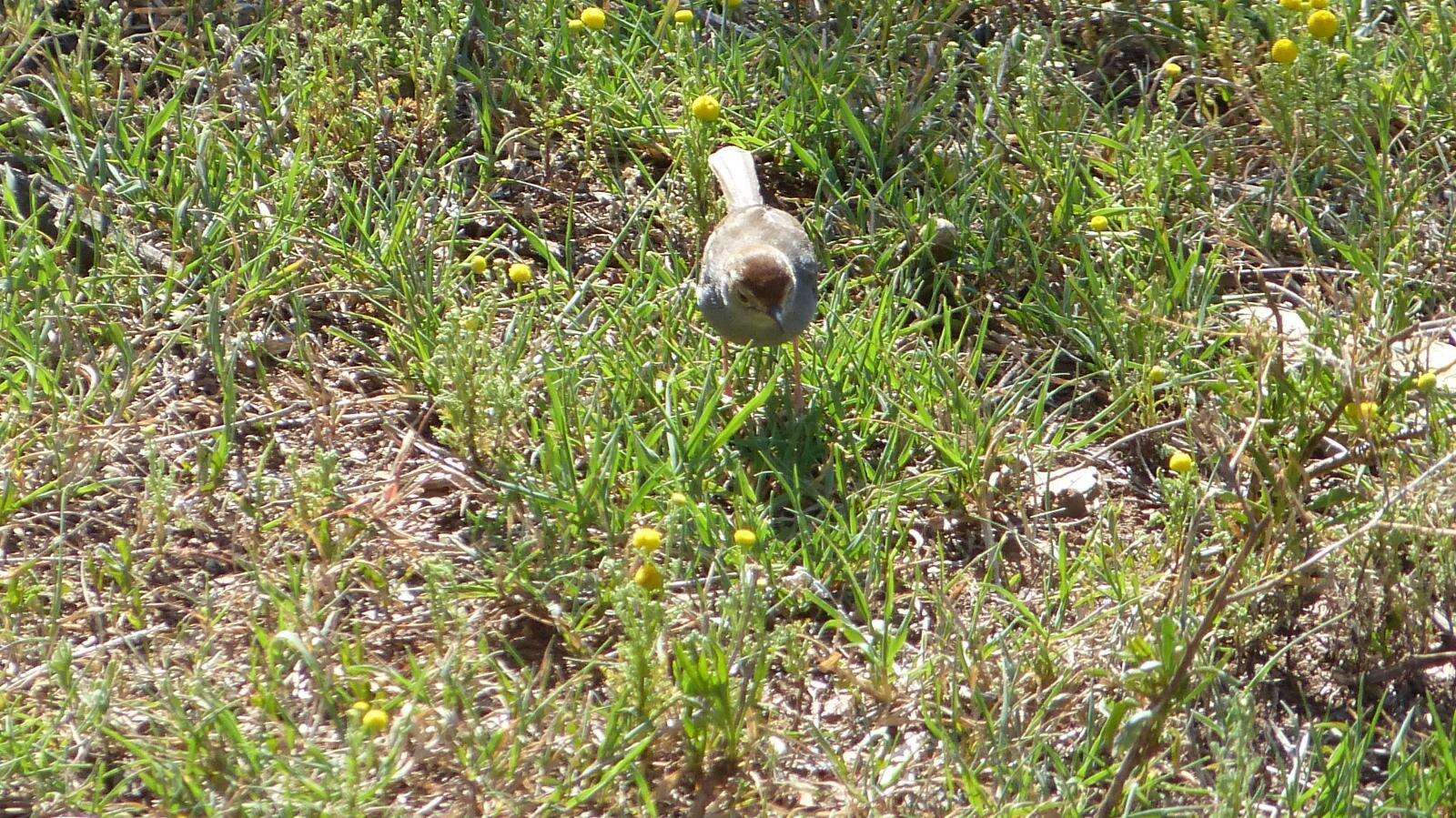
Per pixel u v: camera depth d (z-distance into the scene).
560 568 4.65
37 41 6.27
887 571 4.79
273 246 5.67
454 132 6.52
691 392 5.41
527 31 6.52
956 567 4.95
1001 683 4.31
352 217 5.96
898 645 4.45
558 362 5.42
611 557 4.71
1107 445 5.45
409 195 6.02
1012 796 4.00
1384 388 4.82
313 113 6.29
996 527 5.07
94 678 4.18
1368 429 4.72
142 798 3.96
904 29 6.71
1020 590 4.83
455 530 4.97
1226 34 6.57
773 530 4.90
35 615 4.45
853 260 6.07
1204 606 4.51
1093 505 5.18
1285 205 6.10
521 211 6.28
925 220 6.13
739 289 5.17
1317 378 5.05
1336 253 6.09
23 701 4.16
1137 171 6.25
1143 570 4.69
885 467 5.15
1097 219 5.88
